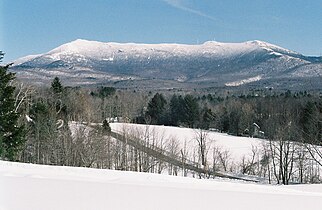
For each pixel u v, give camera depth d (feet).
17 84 257.55
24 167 104.88
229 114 425.28
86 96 338.75
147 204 65.72
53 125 216.54
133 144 236.22
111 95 513.04
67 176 94.94
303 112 277.03
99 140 209.46
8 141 177.47
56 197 66.80
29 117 250.78
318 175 232.32
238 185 97.86
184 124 437.58
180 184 92.48
